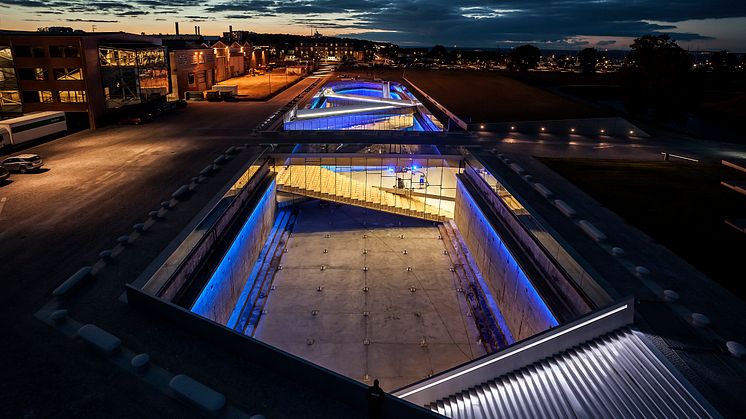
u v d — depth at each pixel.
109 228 25.88
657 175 39.16
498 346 25.69
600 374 15.47
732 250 24.03
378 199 44.28
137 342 15.34
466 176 42.47
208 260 24.20
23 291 19.06
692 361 15.17
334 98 89.56
